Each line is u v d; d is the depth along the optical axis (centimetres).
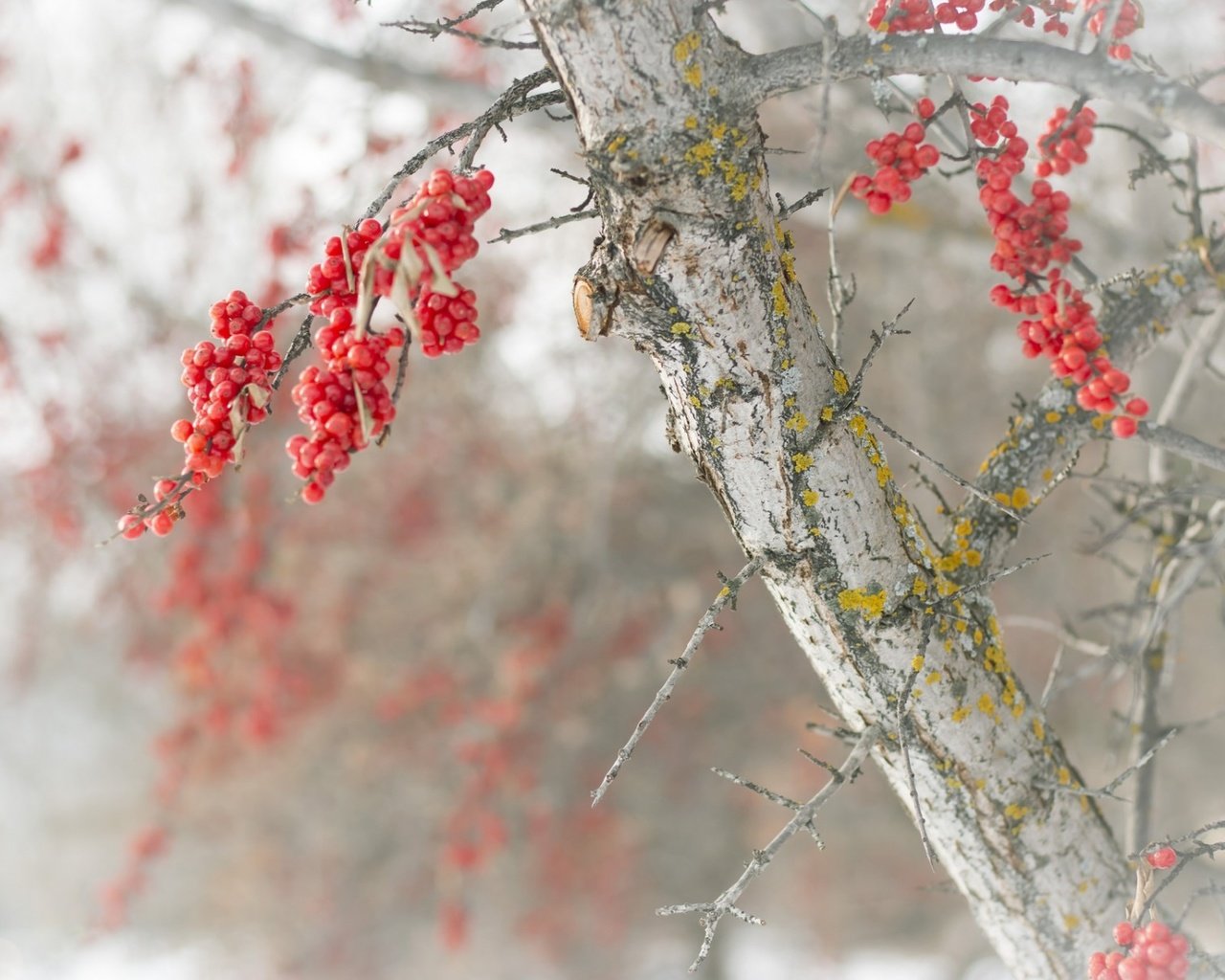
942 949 1039
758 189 169
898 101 280
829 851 999
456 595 806
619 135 160
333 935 978
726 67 162
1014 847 227
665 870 988
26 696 1118
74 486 652
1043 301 202
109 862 1227
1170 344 438
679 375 184
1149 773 288
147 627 823
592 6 151
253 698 770
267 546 638
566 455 796
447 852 725
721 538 820
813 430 188
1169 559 298
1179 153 344
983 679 217
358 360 163
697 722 902
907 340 755
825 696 870
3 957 1228
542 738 794
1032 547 818
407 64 454
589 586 783
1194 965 212
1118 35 209
